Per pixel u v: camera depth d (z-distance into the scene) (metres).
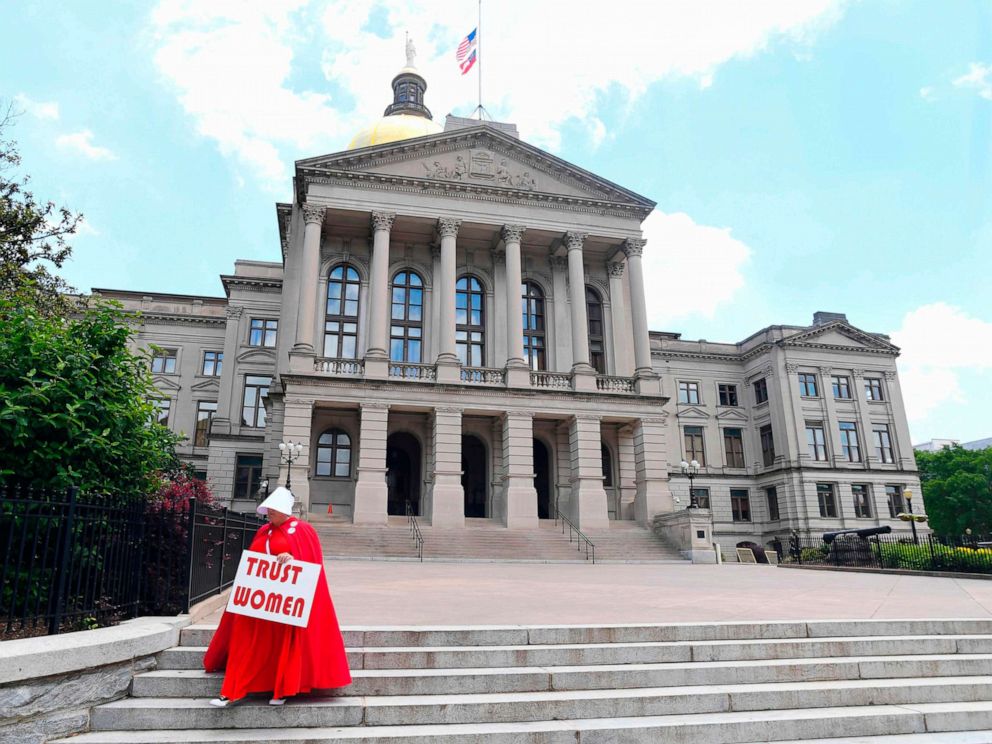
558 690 6.32
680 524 29.27
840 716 5.99
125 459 8.90
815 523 48.84
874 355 54.25
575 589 13.76
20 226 17.80
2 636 6.52
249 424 41.75
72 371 8.12
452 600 11.16
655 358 54.25
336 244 36.28
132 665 6.03
